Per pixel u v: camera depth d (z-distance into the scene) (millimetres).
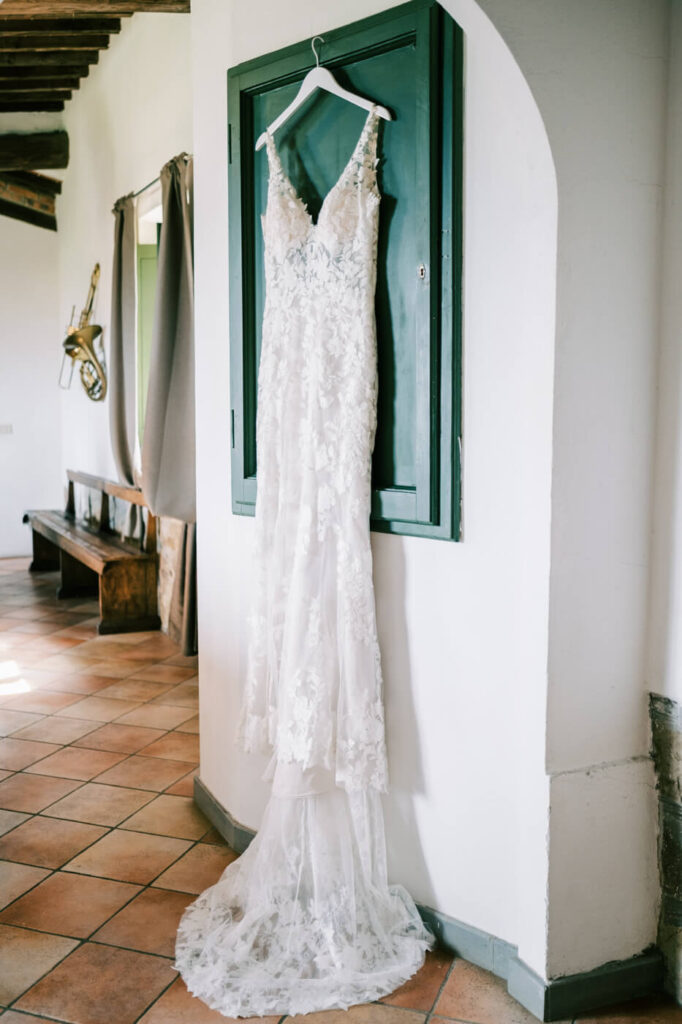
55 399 8992
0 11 4676
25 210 8672
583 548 2133
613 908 2236
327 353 2463
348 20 2457
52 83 7461
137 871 2879
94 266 7547
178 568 5605
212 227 3041
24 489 8969
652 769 2260
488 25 1933
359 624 2426
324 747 2467
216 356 3064
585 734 2186
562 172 2008
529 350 2121
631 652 2232
